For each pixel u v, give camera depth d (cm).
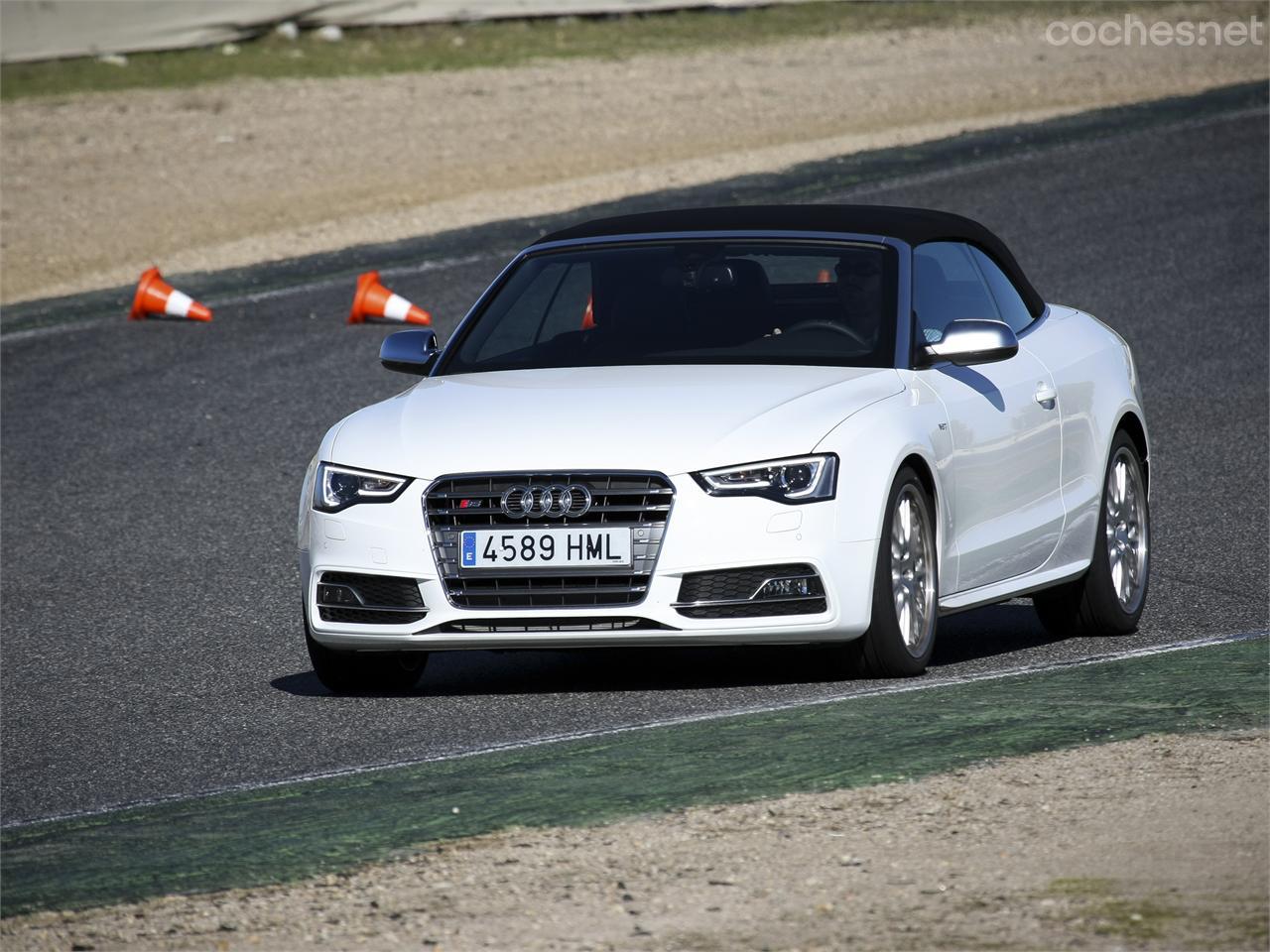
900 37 12975
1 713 2734
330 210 8275
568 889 1675
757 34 13125
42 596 3609
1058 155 8494
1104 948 1466
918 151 8781
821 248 2903
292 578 3675
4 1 11794
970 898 1591
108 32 12056
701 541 2456
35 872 1872
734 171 8519
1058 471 2983
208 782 2275
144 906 1714
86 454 4928
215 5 12306
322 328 6244
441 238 7519
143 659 3058
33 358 6034
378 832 1912
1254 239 6869
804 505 2469
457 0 12962
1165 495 4116
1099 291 6319
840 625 2492
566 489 2477
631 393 2609
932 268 2919
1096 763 2012
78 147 9912
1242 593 3278
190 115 10644
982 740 2153
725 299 2839
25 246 7869
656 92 11094
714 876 1692
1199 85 10294
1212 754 2022
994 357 2720
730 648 2945
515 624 2494
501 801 2005
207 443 4988
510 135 9919
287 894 1717
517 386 2702
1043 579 2933
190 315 6438
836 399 2584
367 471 2578
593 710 2520
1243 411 4884
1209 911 1534
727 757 2145
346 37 12644
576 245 3022
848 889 1634
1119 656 2711
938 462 2658
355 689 2736
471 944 1548
